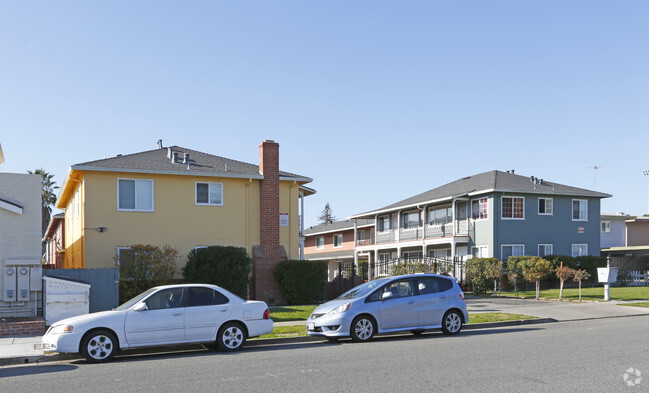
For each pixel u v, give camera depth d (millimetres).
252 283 24281
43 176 53562
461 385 8172
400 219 47406
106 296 17391
